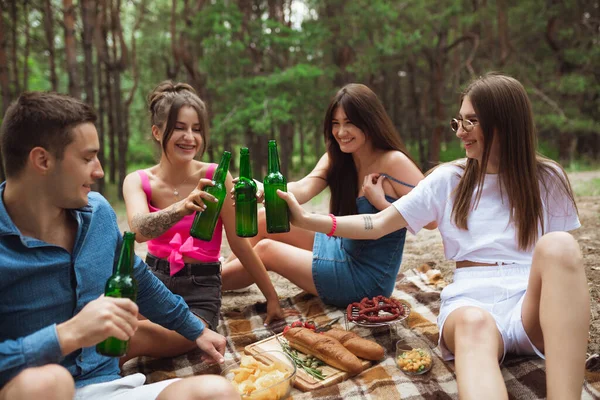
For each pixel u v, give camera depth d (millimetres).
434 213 2369
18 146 1539
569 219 2305
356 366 2232
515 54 14688
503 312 2139
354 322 2465
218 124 10750
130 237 1626
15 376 1359
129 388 1730
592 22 14109
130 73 16359
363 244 2869
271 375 1987
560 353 1767
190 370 2414
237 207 2240
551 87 13164
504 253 2225
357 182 2969
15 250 1581
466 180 2283
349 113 2727
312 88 11375
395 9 11625
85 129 1576
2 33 9992
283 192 2223
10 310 1593
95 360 1760
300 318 2914
